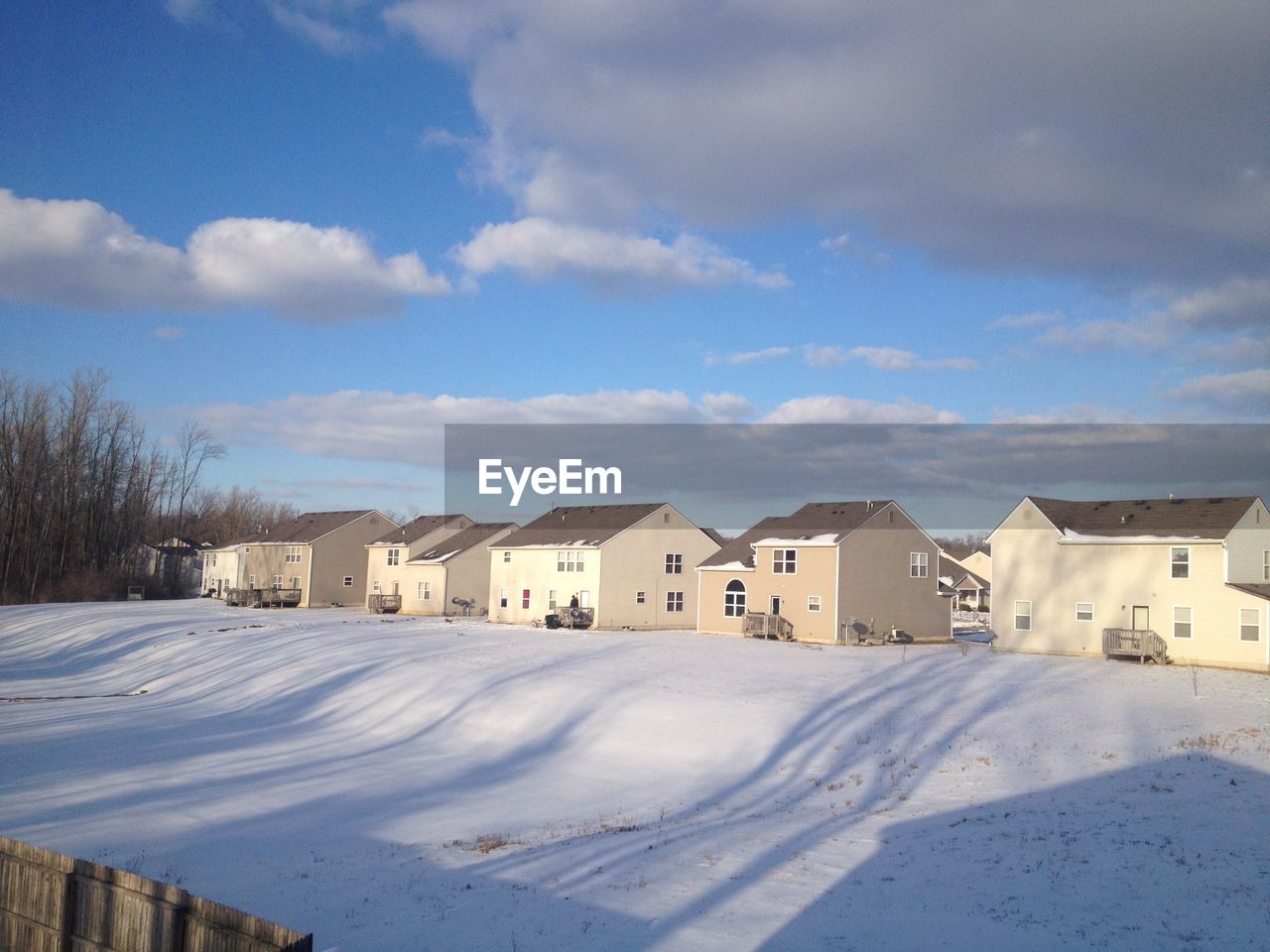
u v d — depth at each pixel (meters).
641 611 56.75
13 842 9.46
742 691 31.20
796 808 19.27
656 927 11.51
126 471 98.00
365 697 33.09
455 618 65.69
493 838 17.11
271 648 44.88
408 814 19.27
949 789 19.86
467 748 26.52
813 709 28.44
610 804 20.28
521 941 11.03
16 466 85.81
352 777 22.84
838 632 46.62
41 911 9.10
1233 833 15.09
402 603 71.88
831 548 47.28
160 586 94.62
